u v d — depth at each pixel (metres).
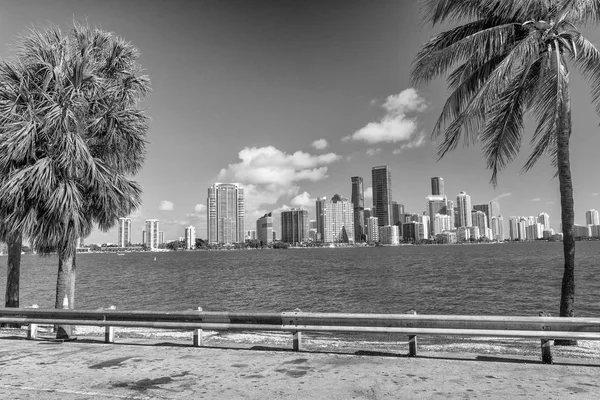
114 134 11.59
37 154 10.82
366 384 6.00
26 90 10.64
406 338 12.23
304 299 29.53
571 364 6.92
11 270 13.83
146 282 45.62
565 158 10.29
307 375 6.51
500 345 10.01
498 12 10.43
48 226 10.54
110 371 6.95
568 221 10.24
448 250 166.25
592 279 38.78
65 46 11.39
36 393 5.88
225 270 67.69
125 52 12.49
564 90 10.15
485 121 11.29
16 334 11.62
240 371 6.80
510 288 33.25
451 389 5.70
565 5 9.20
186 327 8.80
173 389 5.95
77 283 44.84
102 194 11.06
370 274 51.34
